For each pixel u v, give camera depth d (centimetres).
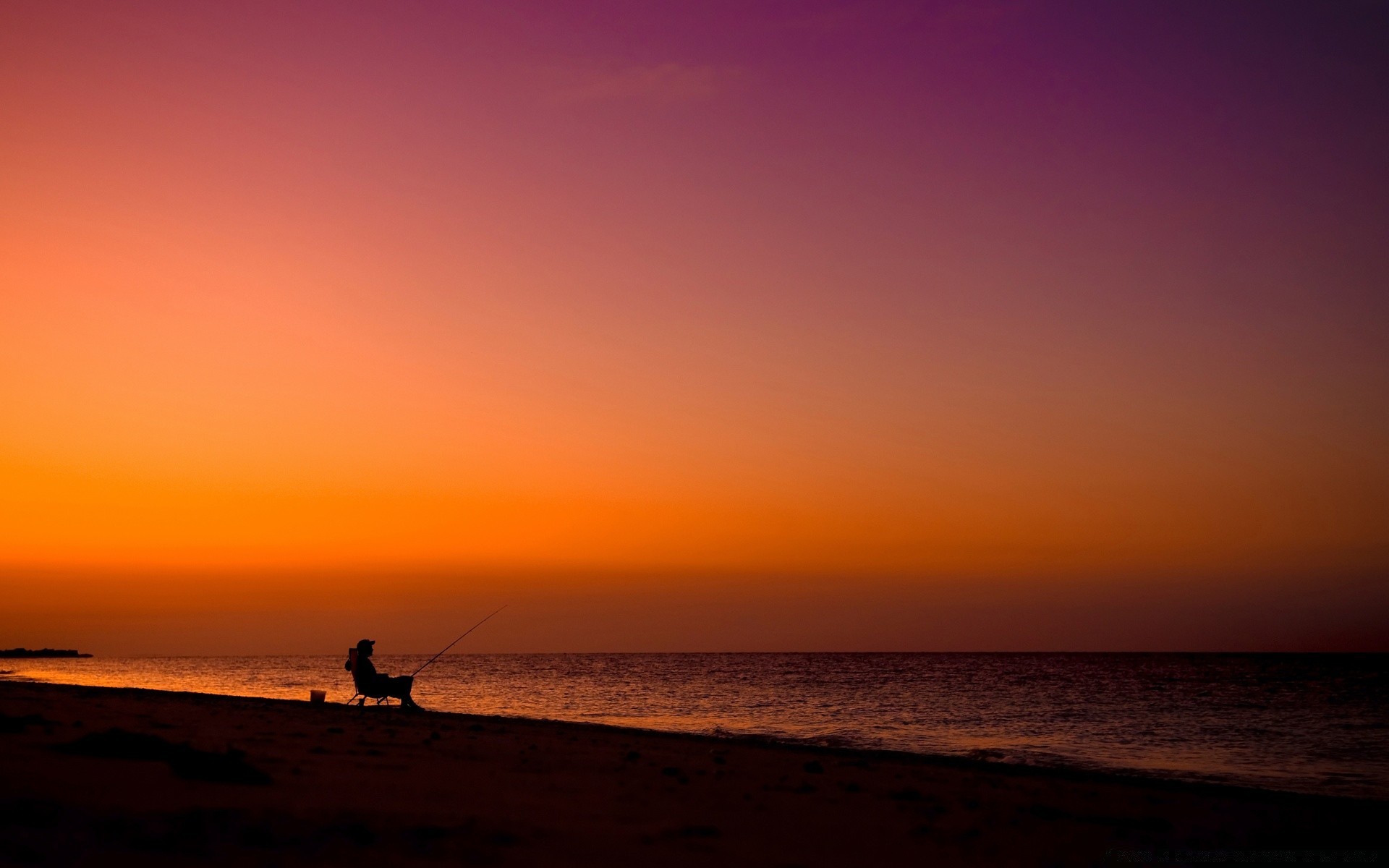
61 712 1462
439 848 584
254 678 5266
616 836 667
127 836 541
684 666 11675
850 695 4481
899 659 18925
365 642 2091
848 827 794
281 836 573
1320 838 872
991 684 6097
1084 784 1232
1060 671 9431
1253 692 5106
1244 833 885
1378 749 2103
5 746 847
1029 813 942
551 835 650
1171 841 823
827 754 1502
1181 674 8375
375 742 1240
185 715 1542
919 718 2930
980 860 695
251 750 1042
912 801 986
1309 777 1600
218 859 515
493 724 1803
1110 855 746
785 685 5688
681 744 1555
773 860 629
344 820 630
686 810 820
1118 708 3584
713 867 589
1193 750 2055
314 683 4678
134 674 5991
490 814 720
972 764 1457
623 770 1097
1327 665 11581
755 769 1210
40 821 555
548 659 19150
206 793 691
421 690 4453
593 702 3528
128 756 827
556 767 1083
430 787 841
